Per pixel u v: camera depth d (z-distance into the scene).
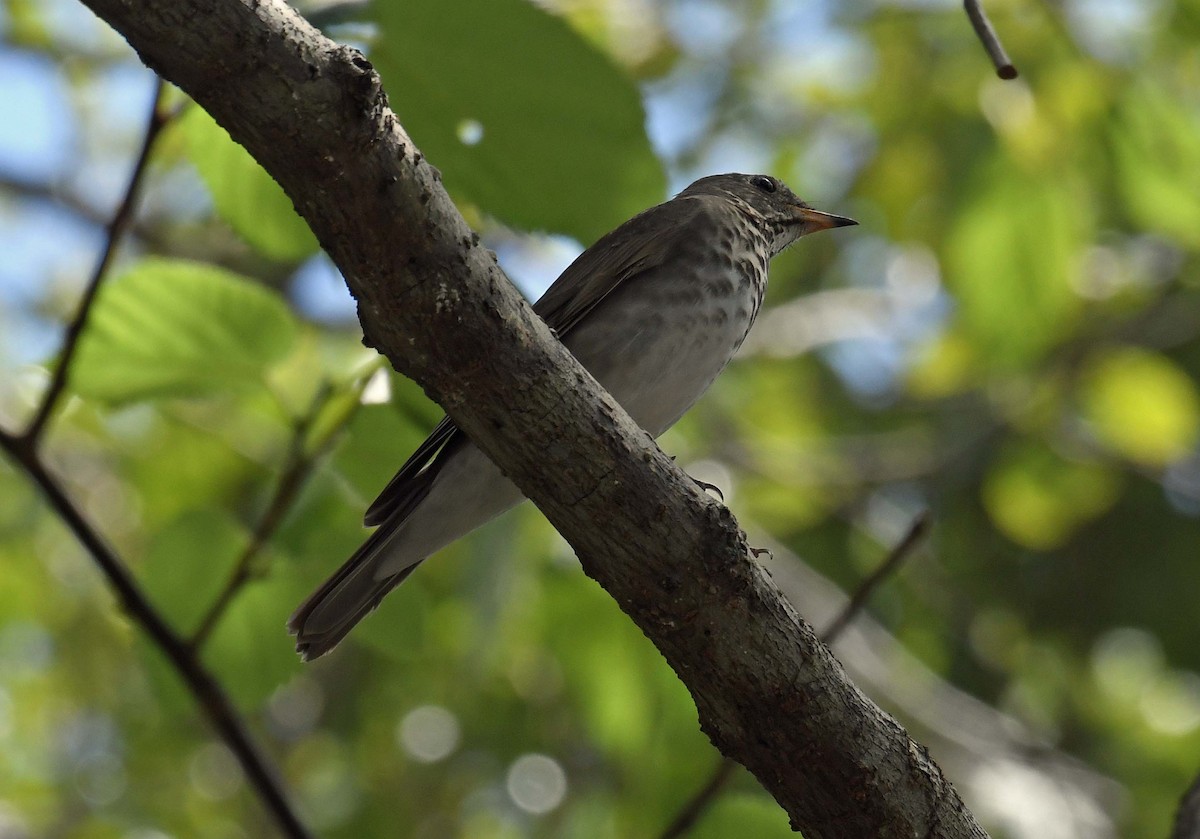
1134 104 10.27
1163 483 17.31
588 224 6.59
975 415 17.23
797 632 5.27
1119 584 18.12
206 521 7.45
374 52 6.06
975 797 12.30
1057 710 17.36
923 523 7.42
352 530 7.65
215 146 6.60
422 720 15.06
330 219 4.59
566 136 6.33
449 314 4.79
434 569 11.68
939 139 12.36
